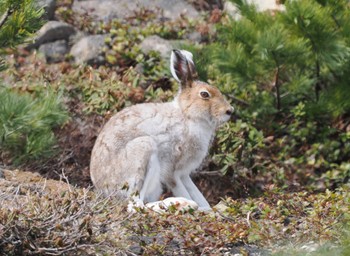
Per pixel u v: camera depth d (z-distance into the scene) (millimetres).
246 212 11164
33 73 16141
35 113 13477
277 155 15445
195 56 15414
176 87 15914
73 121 14961
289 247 10109
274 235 10422
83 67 16234
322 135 15656
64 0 19250
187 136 12266
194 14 19094
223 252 10195
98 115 15039
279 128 15773
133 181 11844
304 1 14969
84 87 15422
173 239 10336
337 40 15086
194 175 14586
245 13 15898
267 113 15836
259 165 14883
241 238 10367
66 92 15289
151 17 18969
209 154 14664
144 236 10367
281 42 14750
